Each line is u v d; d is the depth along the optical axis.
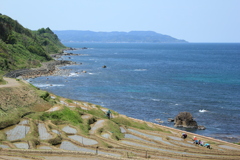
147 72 176.25
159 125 75.94
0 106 62.53
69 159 44.03
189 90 120.88
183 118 78.44
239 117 84.56
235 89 122.19
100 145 51.56
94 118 71.25
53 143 51.41
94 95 110.50
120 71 178.50
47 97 79.50
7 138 51.72
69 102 87.19
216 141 64.06
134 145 55.03
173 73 172.50
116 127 66.94
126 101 102.31
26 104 68.81
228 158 50.31
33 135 52.97
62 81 136.50
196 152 53.22
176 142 60.19
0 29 182.50
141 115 86.81
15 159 42.19
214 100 103.62
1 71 130.50
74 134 57.50
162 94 113.12
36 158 42.62
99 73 166.62
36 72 152.00
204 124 79.06
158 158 47.75
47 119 64.19
